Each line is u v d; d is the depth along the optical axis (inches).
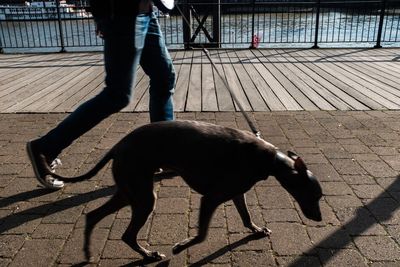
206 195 97.8
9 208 126.1
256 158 97.2
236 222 118.1
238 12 537.0
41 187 138.8
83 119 126.2
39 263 101.7
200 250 106.3
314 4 462.3
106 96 126.1
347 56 364.2
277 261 101.7
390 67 316.5
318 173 145.0
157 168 99.1
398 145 168.6
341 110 214.4
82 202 129.5
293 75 292.5
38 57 382.3
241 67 320.5
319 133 182.7
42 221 119.3
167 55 143.9
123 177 97.7
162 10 135.7
